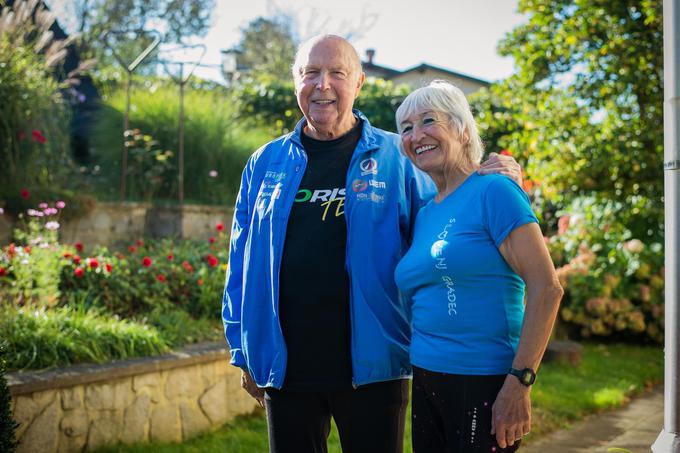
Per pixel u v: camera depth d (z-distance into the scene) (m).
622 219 7.17
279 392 2.24
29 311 3.94
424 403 2.03
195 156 7.72
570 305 6.87
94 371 3.40
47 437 3.23
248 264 2.33
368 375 2.14
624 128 6.67
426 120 2.07
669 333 1.77
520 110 7.32
